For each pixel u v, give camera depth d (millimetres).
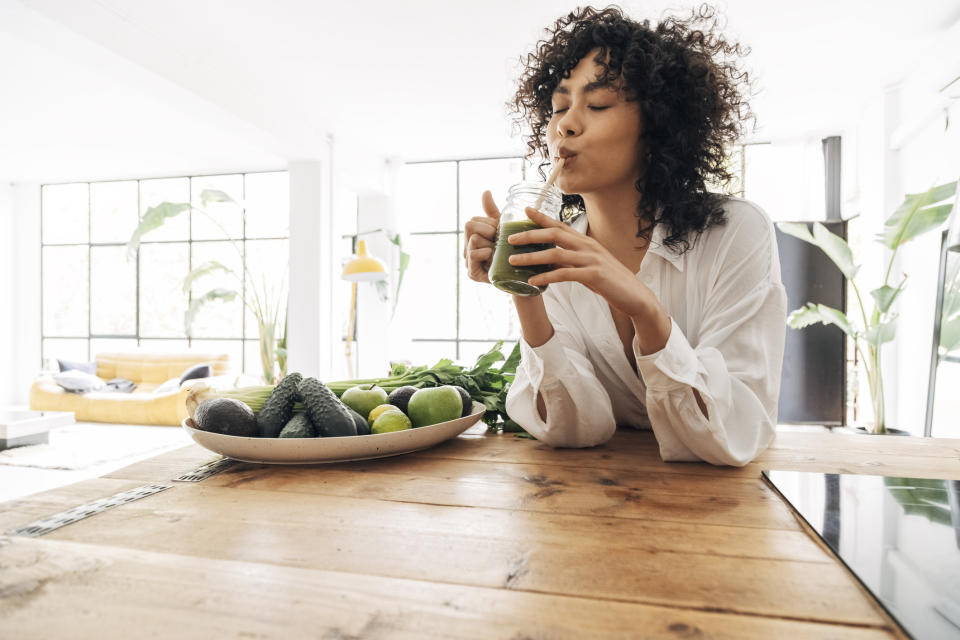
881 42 3990
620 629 359
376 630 357
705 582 425
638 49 827
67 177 7871
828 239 4246
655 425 805
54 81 4668
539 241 678
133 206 8047
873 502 595
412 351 7145
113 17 3363
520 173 7055
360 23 3844
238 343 8047
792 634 352
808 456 838
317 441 750
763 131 5711
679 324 988
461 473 749
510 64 4434
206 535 527
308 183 5613
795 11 3635
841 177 5785
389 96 5043
